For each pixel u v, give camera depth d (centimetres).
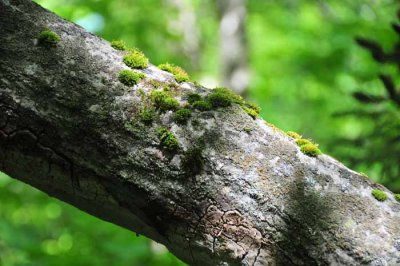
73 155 134
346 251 133
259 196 134
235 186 135
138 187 134
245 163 136
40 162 135
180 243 137
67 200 141
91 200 137
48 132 133
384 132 215
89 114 134
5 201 439
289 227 134
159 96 137
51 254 339
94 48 140
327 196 136
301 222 134
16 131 133
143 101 137
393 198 139
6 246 368
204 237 135
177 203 134
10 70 134
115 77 138
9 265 344
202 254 137
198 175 134
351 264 133
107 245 327
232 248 134
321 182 137
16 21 138
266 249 134
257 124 140
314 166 138
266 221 134
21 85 134
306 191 136
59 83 135
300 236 134
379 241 134
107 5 471
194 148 135
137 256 321
